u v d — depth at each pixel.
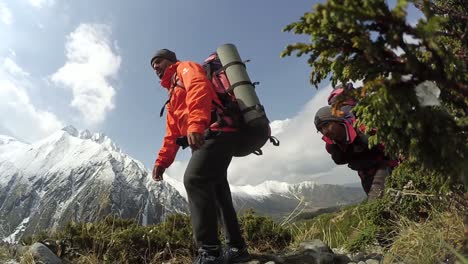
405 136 0.98
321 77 1.04
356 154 2.82
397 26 0.81
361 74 0.99
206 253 2.00
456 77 0.87
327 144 2.95
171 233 2.99
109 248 2.80
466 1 1.08
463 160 0.86
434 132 0.89
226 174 2.31
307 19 0.88
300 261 2.17
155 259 2.77
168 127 2.56
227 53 2.23
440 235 1.62
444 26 1.11
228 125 2.07
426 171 1.32
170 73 2.32
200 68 2.16
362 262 1.95
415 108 0.88
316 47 0.94
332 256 2.18
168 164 2.58
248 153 2.26
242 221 3.04
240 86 2.12
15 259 2.62
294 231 3.04
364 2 0.80
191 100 2.02
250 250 2.79
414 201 2.09
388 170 2.69
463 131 0.95
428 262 1.56
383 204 2.36
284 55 0.95
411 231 1.88
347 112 2.72
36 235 2.96
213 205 2.06
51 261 2.51
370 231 2.38
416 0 0.80
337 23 0.83
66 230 2.93
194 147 1.99
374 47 0.83
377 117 0.97
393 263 1.75
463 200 1.64
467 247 1.33
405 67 0.87
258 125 2.07
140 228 2.98
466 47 1.05
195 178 2.05
